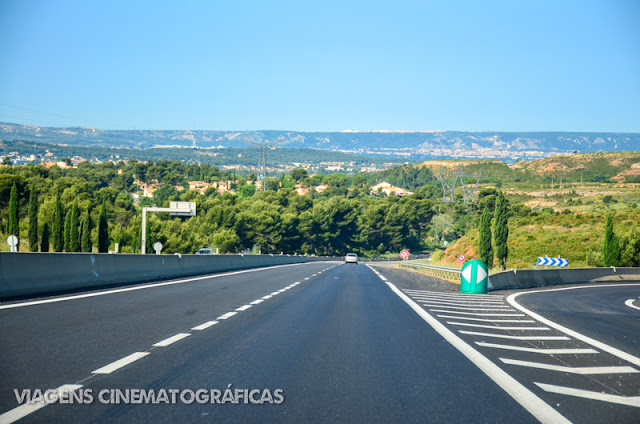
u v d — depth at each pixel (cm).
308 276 3325
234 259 4003
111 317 1145
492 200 15212
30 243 7881
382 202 18012
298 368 739
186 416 521
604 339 1151
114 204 12750
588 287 3388
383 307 1571
